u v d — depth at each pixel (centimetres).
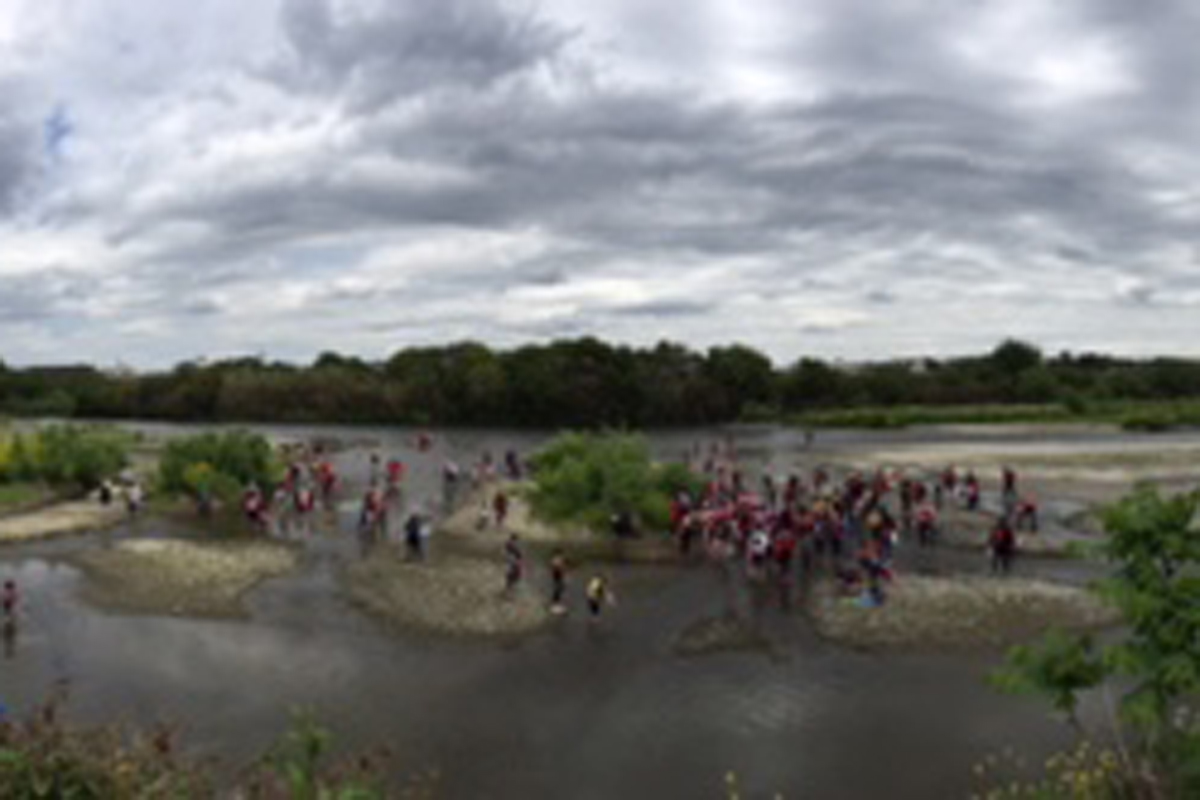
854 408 14638
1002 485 6250
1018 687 1182
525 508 5297
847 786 2039
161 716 2386
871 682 2630
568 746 2241
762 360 14450
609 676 2695
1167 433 10506
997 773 2072
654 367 13462
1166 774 1211
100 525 4881
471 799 1983
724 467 6762
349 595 3512
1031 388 15700
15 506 5356
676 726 2355
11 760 1116
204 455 5750
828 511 4338
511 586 3609
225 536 4659
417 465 7819
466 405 12912
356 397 13588
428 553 4288
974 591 3478
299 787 1377
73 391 15738
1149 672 1052
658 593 3584
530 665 2788
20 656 2844
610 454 4981
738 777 2084
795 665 2775
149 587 3603
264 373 14950
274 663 2792
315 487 6144
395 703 2492
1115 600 1080
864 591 3444
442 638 3028
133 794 1200
